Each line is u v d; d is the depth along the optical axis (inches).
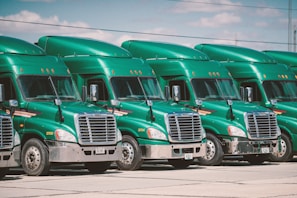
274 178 753.6
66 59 932.6
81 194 613.6
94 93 862.5
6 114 739.4
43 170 792.9
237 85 1066.1
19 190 645.3
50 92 839.7
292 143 1047.0
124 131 890.1
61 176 789.9
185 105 975.0
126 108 896.3
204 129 969.5
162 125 878.4
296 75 1133.1
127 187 668.7
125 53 941.8
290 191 629.0
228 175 793.6
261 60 1072.8
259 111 979.9
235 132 959.0
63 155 786.8
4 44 847.7
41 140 801.6
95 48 926.4
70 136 791.1
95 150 807.1
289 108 1049.5
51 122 800.3
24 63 837.8
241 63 1066.7
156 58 997.2
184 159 920.9
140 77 925.8
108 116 821.2
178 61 981.2
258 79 1052.5
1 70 834.8
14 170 915.4
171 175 798.5
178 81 979.9
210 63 1006.4
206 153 940.0
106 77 904.3
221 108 971.3
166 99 936.9
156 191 634.8
